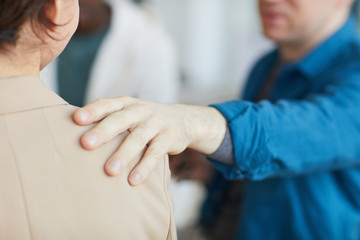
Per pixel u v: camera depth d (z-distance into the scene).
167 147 0.54
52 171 0.45
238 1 3.98
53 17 0.46
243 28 3.99
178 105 0.63
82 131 0.48
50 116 0.48
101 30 1.51
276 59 1.28
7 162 0.45
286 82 1.12
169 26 3.46
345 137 0.82
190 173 1.19
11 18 0.43
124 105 0.54
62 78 1.52
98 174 0.47
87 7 1.38
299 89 1.07
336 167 0.90
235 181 1.26
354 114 0.84
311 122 0.79
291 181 1.03
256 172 0.74
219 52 3.96
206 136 0.65
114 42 1.51
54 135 0.47
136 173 0.49
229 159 0.70
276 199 1.06
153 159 0.51
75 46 1.49
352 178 0.99
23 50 0.47
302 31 1.05
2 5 0.43
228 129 0.69
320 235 1.01
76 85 1.54
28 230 0.44
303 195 1.03
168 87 1.65
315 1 1.01
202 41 3.75
